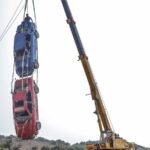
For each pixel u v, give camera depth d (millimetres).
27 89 25109
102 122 30375
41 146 102062
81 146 99875
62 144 108375
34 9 27906
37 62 26359
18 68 26172
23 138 25047
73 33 30984
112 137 28984
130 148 30938
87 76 30781
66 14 31031
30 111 24828
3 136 111750
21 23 27406
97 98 30391
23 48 26109
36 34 27469
